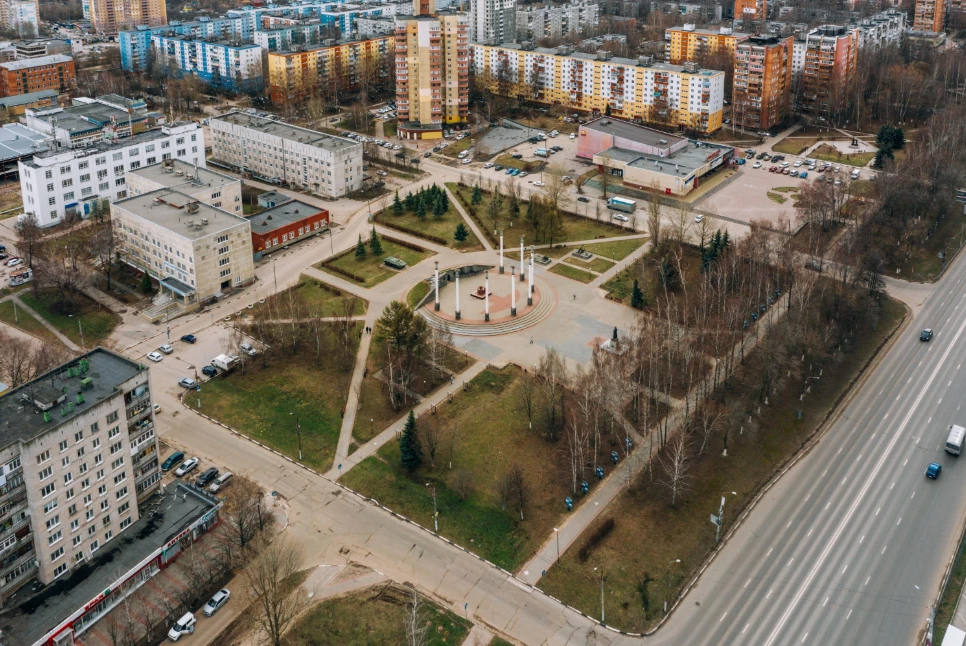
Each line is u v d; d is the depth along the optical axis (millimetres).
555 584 171375
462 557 178250
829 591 169375
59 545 162500
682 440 191750
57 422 158375
